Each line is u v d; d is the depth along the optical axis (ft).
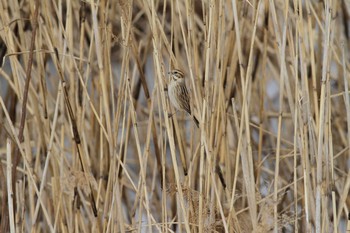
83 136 35.42
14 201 31.65
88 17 44.42
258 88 42.47
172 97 31.58
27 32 41.29
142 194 32.32
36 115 37.40
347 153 41.65
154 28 30.30
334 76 45.50
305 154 31.55
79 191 35.09
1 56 43.91
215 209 34.40
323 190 31.71
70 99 35.50
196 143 35.65
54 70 47.73
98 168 38.42
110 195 33.71
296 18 31.40
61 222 35.19
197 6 43.96
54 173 36.11
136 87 42.14
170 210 41.01
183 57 42.68
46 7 35.27
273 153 42.52
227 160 34.06
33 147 43.04
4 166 41.91
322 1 37.83
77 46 43.78
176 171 30.50
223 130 33.45
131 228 33.91
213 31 32.35
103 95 30.96
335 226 31.58
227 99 34.86
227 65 35.63
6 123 43.32
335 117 42.96
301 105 32.27
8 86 42.83
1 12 34.73
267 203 32.50
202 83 34.96
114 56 48.70
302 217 36.11
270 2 31.63
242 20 35.42
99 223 34.53
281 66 31.50
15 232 33.32
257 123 42.27
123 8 31.30
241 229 33.91
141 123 43.83
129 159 46.19
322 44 39.09
